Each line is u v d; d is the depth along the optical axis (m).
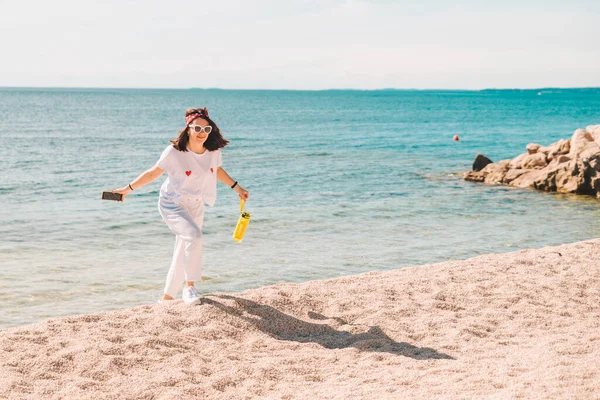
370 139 50.31
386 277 7.96
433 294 7.13
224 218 17.27
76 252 13.33
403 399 4.24
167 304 6.43
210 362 5.17
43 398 4.35
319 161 33.41
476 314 6.51
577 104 178.00
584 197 21.98
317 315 6.45
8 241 14.26
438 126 70.19
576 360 4.79
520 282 7.71
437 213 18.48
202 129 6.07
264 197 21.34
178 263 6.54
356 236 15.09
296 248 13.76
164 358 5.17
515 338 5.77
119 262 12.49
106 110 105.88
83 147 39.91
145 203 19.84
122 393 4.49
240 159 34.03
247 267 12.08
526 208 19.58
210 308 6.23
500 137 53.88
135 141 45.22
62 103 139.88
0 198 20.58
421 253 13.32
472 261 8.98
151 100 190.00
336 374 4.95
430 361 5.15
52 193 21.81
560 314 6.57
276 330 5.98
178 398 4.39
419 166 31.33
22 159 32.16
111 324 5.81
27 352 5.09
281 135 54.12
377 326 6.12
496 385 4.40
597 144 23.95
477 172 26.67
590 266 8.50
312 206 19.52
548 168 24.23
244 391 4.61
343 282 7.63
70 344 5.32
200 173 6.30
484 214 18.41
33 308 9.53
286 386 4.69
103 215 17.61
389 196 21.80
